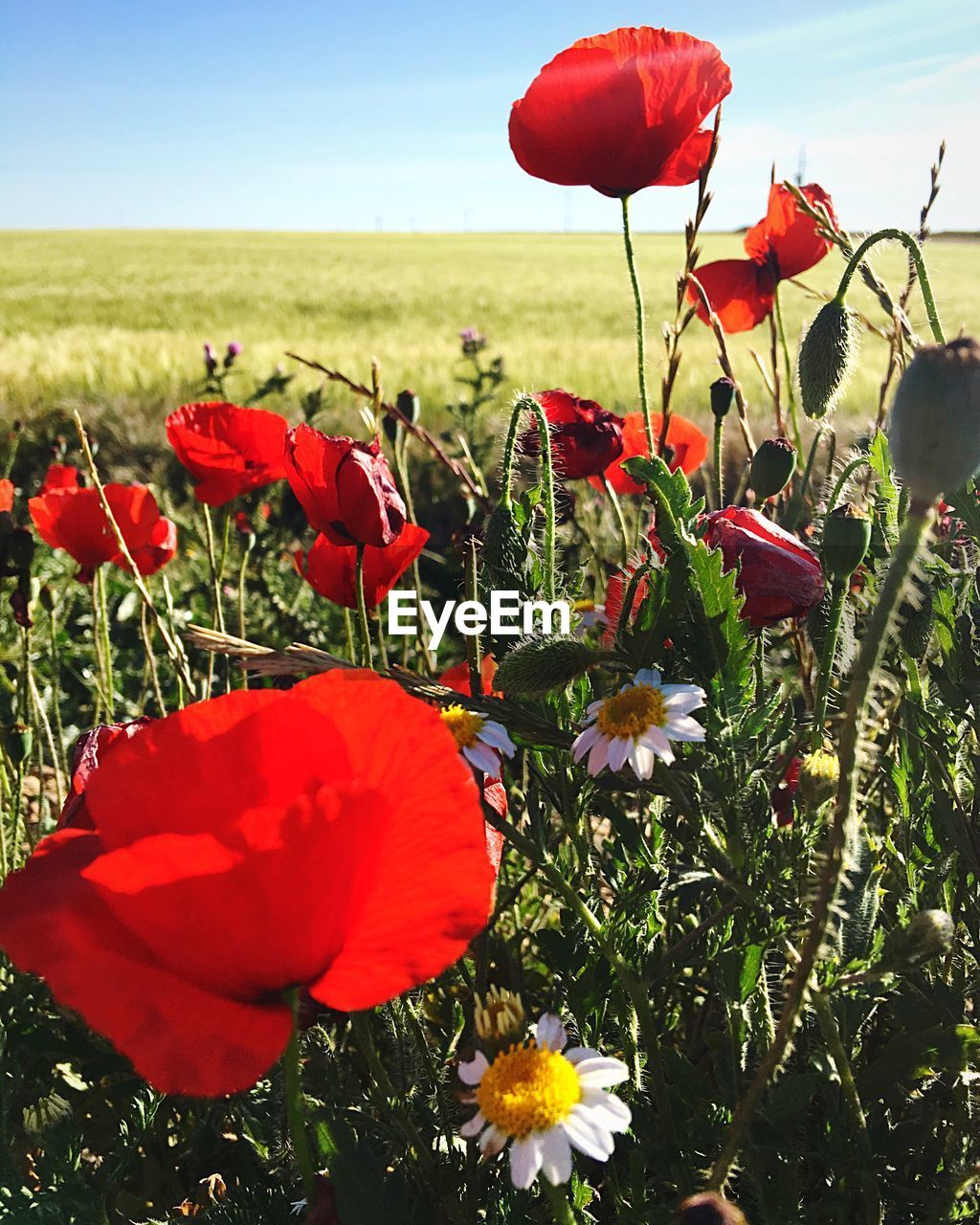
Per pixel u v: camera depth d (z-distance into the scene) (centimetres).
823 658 26
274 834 16
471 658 28
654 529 29
